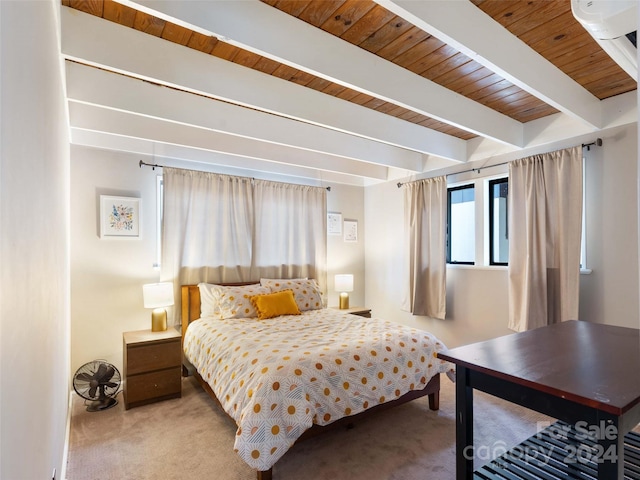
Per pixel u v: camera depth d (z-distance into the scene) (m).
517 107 2.99
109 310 3.36
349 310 4.40
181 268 3.66
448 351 1.51
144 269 3.55
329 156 4.25
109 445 2.32
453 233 4.25
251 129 2.95
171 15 1.52
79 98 2.23
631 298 2.73
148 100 2.47
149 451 2.25
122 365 3.38
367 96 2.77
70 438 2.41
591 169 2.95
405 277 4.38
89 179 3.30
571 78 2.49
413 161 4.22
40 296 1.04
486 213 3.77
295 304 3.68
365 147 3.77
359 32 1.98
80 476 1.99
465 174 3.90
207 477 1.99
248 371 2.15
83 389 2.89
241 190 4.05
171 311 3.58
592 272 2.93
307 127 3.31
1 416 0.58
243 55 2.20
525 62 2.10
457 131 3.59
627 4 1.20
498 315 3.57
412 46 2.11
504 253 3.74
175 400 3.04
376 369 2.34
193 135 3.28
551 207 3.10
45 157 1.17
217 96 2.22
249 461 1.79
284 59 1.83
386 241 4.85
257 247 4.15
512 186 3.36
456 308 3.95
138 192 3.54
